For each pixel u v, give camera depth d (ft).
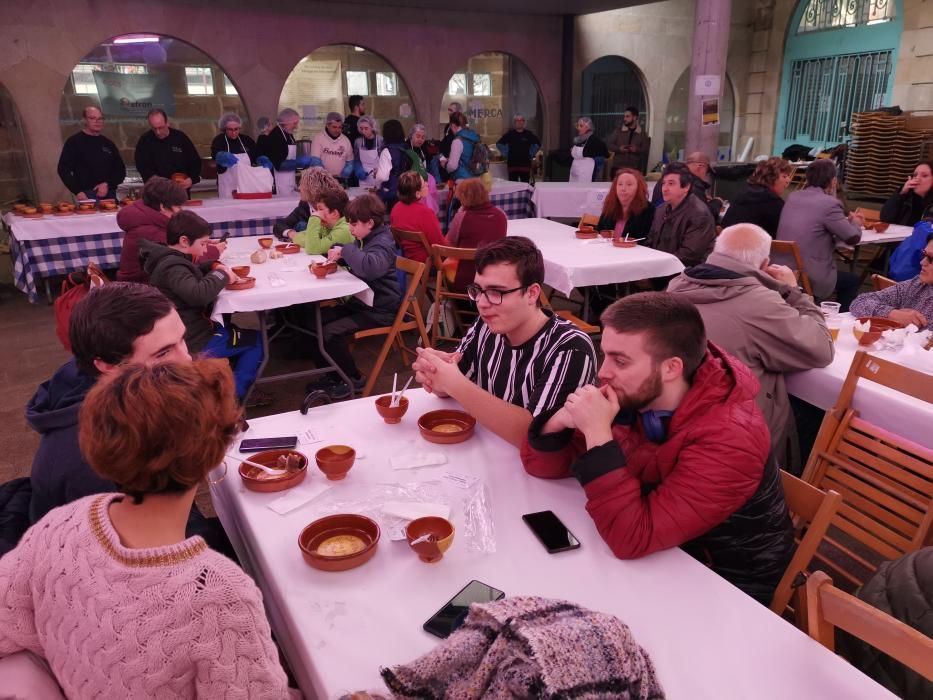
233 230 20.38
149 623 2.62
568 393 5.53
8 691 2.83
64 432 4.82
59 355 15.14
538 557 4.21
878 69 33.60
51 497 4.83
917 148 25.31
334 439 5.84
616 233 15.55
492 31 32.55
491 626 2.38
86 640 2.70
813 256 14.43
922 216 15.85
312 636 3.56
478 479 5.13
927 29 30.94
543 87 34.50
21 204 19.70
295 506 4.78
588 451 4.35
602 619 2.35
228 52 27.48
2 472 10.09
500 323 5.84
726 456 4.26
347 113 34.86
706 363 4.59
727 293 7.45
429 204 23.91
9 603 2.92
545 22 33.53
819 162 14.44
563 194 24.72
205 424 2.78
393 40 30.60
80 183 21.11
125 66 28.27
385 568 4.11
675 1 36.42
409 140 27.50
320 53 33.55
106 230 18.81
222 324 11.00
